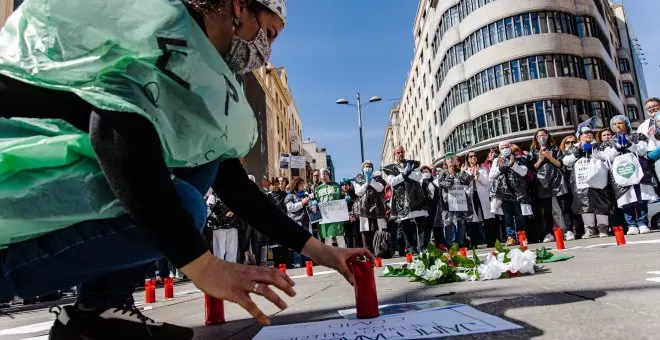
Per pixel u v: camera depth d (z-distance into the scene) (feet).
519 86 84.58
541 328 4.26
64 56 3.58
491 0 89.56
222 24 4.25
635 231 22.61
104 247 3.90
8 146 3.56
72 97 3.67
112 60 3.54
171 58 3.70
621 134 23.16
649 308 4.67
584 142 25.20
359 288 5.66
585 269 9.20
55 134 3.83
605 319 4.37
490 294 6.88
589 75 86.74
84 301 4.44
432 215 28.09
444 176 28.22
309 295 10.11
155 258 4.26
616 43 137.90
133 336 4.41
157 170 3.41
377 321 5.30
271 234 5.58
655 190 22.72
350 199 33.37
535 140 27.89
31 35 3.66
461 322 4.81
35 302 19.19
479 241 31.50
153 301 13.28
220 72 4.14
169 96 3.78
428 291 8.30
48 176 3.66
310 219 30.32
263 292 3.50
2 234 3.64
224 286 3.44
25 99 3.66
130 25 3.59
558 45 84.64
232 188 5.46
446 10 101.35
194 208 4.06
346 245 34.22
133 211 3.34
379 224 28.60
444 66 105.09
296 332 5.20
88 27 3.55
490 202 27.25
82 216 3.71
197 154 4.19
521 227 26.17
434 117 121.80
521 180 25.61
